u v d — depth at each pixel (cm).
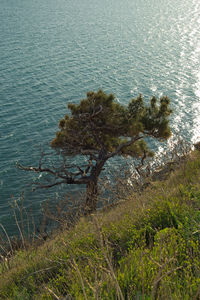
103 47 10969
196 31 13775
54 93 6744
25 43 11088
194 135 4919
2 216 2998
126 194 1252
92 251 550
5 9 18725
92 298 383
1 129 5084
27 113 5700
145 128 1888
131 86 7362
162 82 7662
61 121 2081
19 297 521
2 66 8500
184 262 414
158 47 11125
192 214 548
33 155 4319
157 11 19150
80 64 8912
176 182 959
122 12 18600
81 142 2089
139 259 435
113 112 1972
